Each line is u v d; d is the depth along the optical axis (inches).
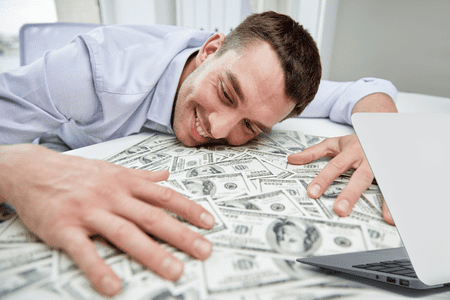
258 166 21.9
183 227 11.9
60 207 12.1
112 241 11.2
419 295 9.4
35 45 37.7
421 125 12.1
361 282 10.2
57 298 9.1
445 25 46.9
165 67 29.1
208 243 11.4
